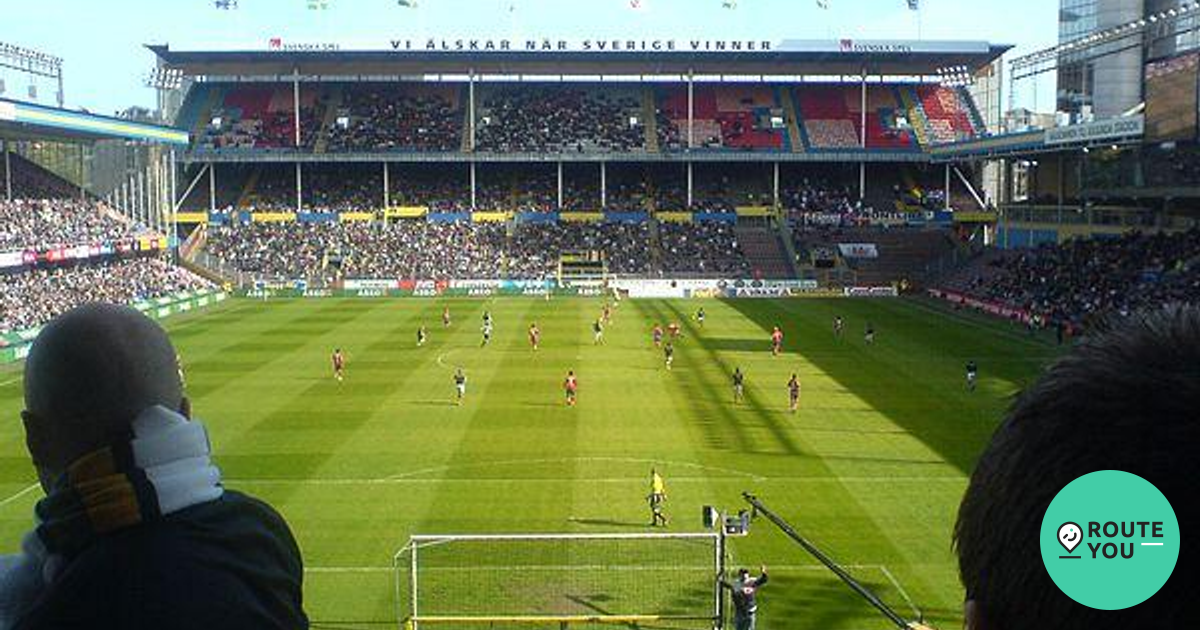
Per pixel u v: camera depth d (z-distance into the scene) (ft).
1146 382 6.23
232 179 400.06
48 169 343.26
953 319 266.77
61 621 8.73
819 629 75.20
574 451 129.70
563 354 210.38
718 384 175.94
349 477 117.91
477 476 118.32
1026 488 6.42
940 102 417.90
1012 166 373.40
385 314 282.77
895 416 148.97
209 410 155.12
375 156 375.25
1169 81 217.15
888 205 390.01
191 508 9.52
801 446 131.44
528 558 88.89
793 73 405.39
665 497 109.70
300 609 10.16
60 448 9.75
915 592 81.92
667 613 77.00
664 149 383.86
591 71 400.47
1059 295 254.88
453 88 424.87
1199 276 215.72
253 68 393.50
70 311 10.26
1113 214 287.89
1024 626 6.39
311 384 176.86
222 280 341.21
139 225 331.98
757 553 90.74
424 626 75.25
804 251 361.71
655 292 334.85
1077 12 389.80
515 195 395.55
